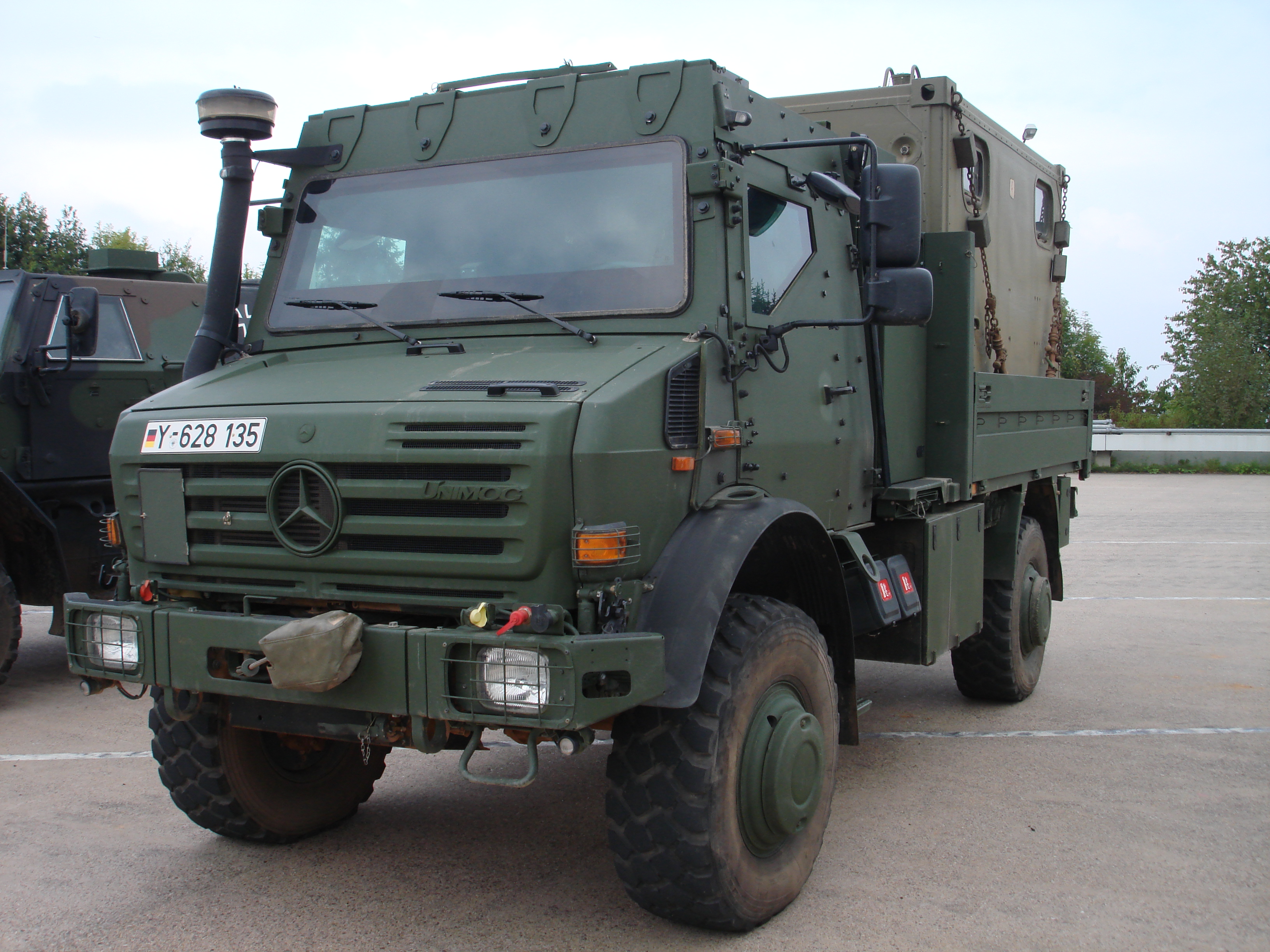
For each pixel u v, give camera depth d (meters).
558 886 3.88
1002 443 5.89
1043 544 6.87
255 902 3.75
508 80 4.36
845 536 4.28
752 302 3.82
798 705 3.65
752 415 3.78
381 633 3.05
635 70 3.88
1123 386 48.06
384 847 4.25
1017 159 6.93
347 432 3.18
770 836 3.49
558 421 2.99
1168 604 9.89
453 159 4.14
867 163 3.78
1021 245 7.02
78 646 3.59
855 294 4.75
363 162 4.31
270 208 4.39
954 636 5.29
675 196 3.72
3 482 6.82
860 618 4.34
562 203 3.90
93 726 6.18
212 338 4.26
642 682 2.95
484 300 3.84
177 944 3.44
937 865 4.02
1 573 6.75
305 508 3.22
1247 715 6.18
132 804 4.78
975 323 5.61
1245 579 11.30
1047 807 4.65
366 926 3.56
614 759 3.33
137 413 3.65
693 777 3.23
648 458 3.20
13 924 3.58
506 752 5.55
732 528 3.37
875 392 4.80
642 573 3.23
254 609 3.48
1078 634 8.59
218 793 4.03
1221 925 3.51
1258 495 20.77
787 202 4.23
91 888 3.88
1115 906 3.65
